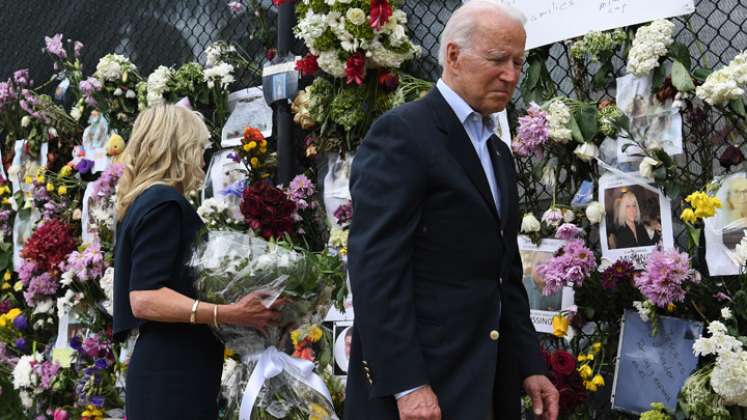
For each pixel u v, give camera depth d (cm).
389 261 268
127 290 323
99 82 554
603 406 380
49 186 582
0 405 597
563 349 393
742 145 349
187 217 326
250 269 318
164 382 311
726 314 332
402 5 442
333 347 442
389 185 274
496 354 283
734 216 341
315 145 449
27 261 578
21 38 664
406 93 430
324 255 414
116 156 534
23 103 593
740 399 318
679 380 349
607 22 374
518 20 290
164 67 521
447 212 279
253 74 516
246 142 469
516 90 418
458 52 291
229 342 329
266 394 328
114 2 611
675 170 356
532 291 391
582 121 377
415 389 264
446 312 278
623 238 370
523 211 407
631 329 364
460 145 286
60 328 564
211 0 554
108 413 513
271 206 433
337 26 419
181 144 334
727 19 364
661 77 361
